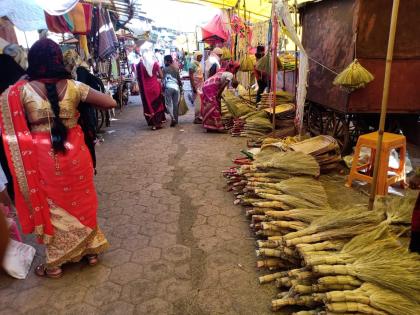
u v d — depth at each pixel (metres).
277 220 2.88
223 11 11.20
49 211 2.54
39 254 3.05
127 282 2.62
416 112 4.29
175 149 6.10
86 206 2.68
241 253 2.95
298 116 5.06
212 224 3.45
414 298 1.87
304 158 3.65
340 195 3.81
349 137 5.20
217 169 5.01
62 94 2.43
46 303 2.43
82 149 2.61
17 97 2.31
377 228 2.38
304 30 6.08
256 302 2.38
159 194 4.20
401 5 3.97
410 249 2.37
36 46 2.33
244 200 3.63
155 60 7.40
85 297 2.47
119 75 11.55
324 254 2.21
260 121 6.57
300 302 2.19
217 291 2.50
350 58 4.23
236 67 8.36
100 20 7.71
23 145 2.38
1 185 2.71
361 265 2.04
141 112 10.20
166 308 2.35
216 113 7.02
